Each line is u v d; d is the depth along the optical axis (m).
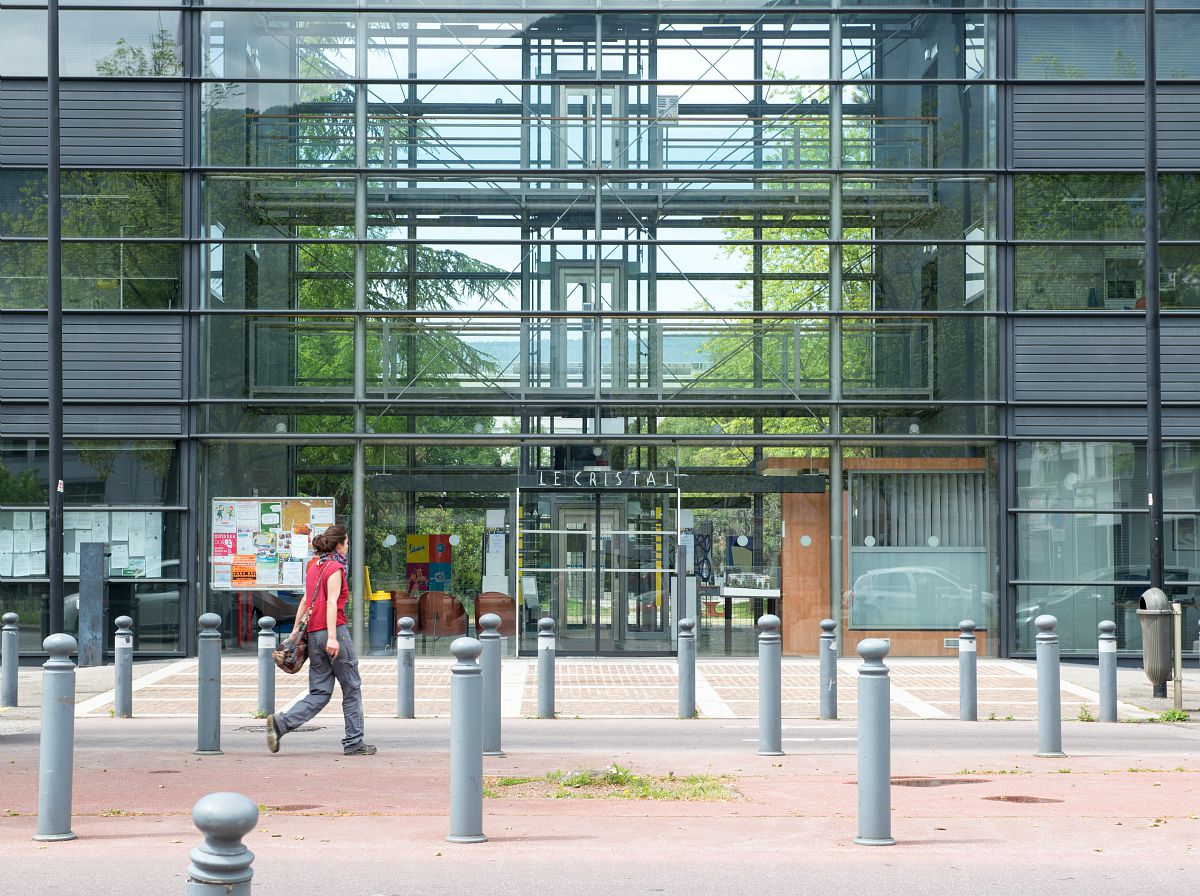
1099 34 24.19
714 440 24.00
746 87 24.42
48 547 23.52
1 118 23.94
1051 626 12.23
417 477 23.94
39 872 6.33
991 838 7.36
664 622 23.78
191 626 23.48
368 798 9.09
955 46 24.33
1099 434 23.84
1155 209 19.31
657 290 24.20
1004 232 24.06
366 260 24.09
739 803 8.83
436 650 23.78
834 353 24.03
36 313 23.69
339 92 24.30
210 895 3.60
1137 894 5.93
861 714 7.21
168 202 23.95
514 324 24.17
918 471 24.02
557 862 6.62
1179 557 23.72
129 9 24.08
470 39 24.41
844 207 24.30
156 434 23.61
